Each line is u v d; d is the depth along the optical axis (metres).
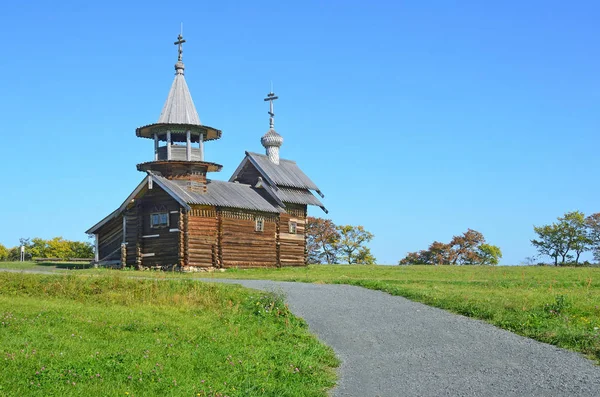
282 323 22.19
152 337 18.16
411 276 41.81
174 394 13.16
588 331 19.67
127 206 46.38
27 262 53.12
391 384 15.08
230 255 47.28
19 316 19.75
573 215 89.56
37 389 12.84
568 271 47.53
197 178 46.72
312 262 95.12
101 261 47.69
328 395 14.31
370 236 95.38
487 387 14.55
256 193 53.28
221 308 23.98
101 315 20.78
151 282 27.84
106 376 14.02
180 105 47.06
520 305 23.89
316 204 57.03
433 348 18.58
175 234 44.38
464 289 30.61
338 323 22.34
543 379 15.03
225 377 14.75
